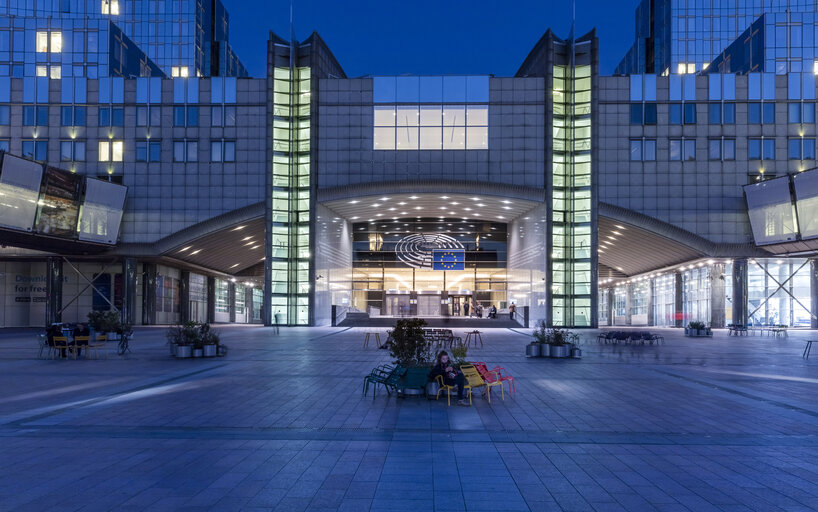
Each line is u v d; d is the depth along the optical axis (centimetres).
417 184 5344
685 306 6400
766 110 5253
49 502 639
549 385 1576
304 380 1652
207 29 9812
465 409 1207
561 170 5381
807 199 4575
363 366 2020
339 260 6444
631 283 8400
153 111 5441
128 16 9094
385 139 5403
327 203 5538
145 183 5391
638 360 2306
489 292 7131
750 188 5081
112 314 3516
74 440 931
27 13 8600
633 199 5266
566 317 5259
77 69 6581
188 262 6116
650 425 1057
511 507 629
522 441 930
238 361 2197
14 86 5422
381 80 5434
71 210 4700
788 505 640
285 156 5478
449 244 7144
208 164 5416
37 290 5988
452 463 799
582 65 5375
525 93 5381
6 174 4022
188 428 1020
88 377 1720
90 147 5409
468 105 5391
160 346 2944
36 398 1337
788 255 5075
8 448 878
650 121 5300
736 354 2633
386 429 1015
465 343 3191
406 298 7150
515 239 6681
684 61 9162
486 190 5341
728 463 809
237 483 708
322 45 5650
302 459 817
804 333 4753
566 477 738
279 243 5422
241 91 5456
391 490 682
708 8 9206
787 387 1556
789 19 6475
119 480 719
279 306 5403
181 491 677
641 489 692
